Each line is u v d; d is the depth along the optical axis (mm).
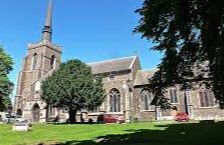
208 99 57781
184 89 22859
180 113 55531
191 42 20594
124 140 26438
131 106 65938
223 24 17672
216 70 18734
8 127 43719
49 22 86938
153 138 26891
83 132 35062
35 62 84000
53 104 54438
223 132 28516
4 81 55688
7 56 58594
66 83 53594
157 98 23000
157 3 19578
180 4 18359
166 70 21875
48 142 27422
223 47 17734
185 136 27500
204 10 18125
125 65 70500
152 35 21750
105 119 56625
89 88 54094
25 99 79812
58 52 88250
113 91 69125
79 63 56844
